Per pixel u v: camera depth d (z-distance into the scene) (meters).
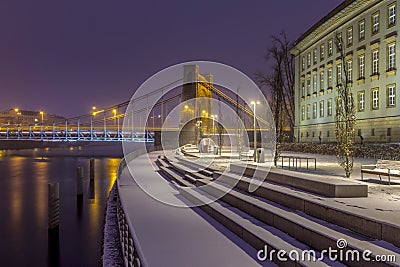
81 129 94.69
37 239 13.15
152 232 8.44
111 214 12.94
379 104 30.17
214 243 7.41
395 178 11.93
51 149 103.19
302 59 48.69
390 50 29.28
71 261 10.89
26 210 18.89
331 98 39.16
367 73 32.06
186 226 8.98
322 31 41.25
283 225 7.06
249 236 7.21
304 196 7.77
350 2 33.78
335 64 37.88
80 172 20.84
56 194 14.21
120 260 8.01
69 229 14.37
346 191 7.64
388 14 29.36
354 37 34.38
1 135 101.69
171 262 6.34
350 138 19.16
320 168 16.67
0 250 11.94
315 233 5.93
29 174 40.22
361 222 5.76
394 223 5.30
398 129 27.77
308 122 46.31
